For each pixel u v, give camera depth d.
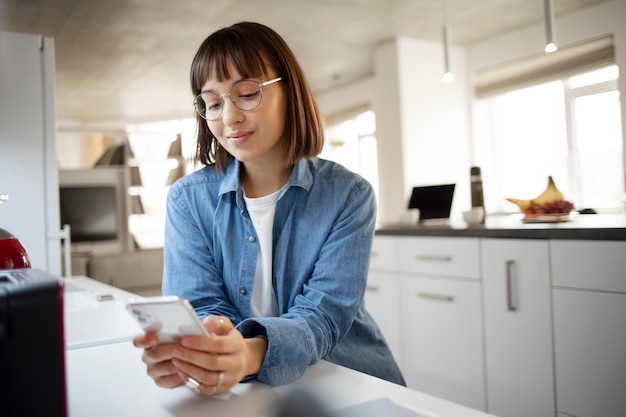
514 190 5.46
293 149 0.86
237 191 0.90
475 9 4.57
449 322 2.44
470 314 2.34
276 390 0.65
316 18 4.65
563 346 1.97
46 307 0.42
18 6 4.11
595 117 4.71
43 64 2.39
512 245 2.14
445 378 2.47
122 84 6.63
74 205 5.65
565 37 4.75
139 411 0.58
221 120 0.81
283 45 0.85
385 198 5.45
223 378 0.61
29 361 0.41
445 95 5.48
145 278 4.70
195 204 0.95
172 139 7.87
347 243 0.87
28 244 2.31
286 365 0.68
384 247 2.82
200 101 0.84
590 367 1.88
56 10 4.21
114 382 0.69
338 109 7.18
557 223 2.25
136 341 0.62
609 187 4.63
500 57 5.29
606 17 4.43
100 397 0.63
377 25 4.89
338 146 7.20
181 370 0.61
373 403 0.60
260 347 0.69
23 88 2.33
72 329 1.06
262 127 0.80
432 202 3.08
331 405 0.60
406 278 2.68
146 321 0.58
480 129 5.58
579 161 4.84
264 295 0.92
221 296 0.91
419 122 5.31
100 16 4.38
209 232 0.94
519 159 5.40
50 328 0.42
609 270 1.81
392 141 5.34
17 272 0.56
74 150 8.95
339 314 0.83
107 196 5.82
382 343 1.01
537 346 2.06
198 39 5.03
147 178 7.27
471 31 5.15
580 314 1.91
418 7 4.48
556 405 2.00
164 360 0.63
